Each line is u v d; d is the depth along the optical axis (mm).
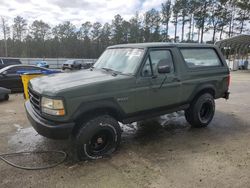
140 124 6168
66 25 72375
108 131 4199
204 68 5762
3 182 3434
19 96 10258
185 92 5305
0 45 65625
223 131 5652
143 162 4047
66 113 3730
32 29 70000
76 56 72500
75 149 4211
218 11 53344
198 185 3369
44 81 4375
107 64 5137
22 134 5371
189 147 4684
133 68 4508
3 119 6527
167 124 6180
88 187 3326
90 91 3910
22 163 3994
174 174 3660
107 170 3783
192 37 58188
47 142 4895
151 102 4707
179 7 57500
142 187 3320
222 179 3525
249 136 5309
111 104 4141
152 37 64312
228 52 35688
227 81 6434
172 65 5082
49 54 70062
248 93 11211
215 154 4363
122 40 69312
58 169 3811
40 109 3930
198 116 5715
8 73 11133
